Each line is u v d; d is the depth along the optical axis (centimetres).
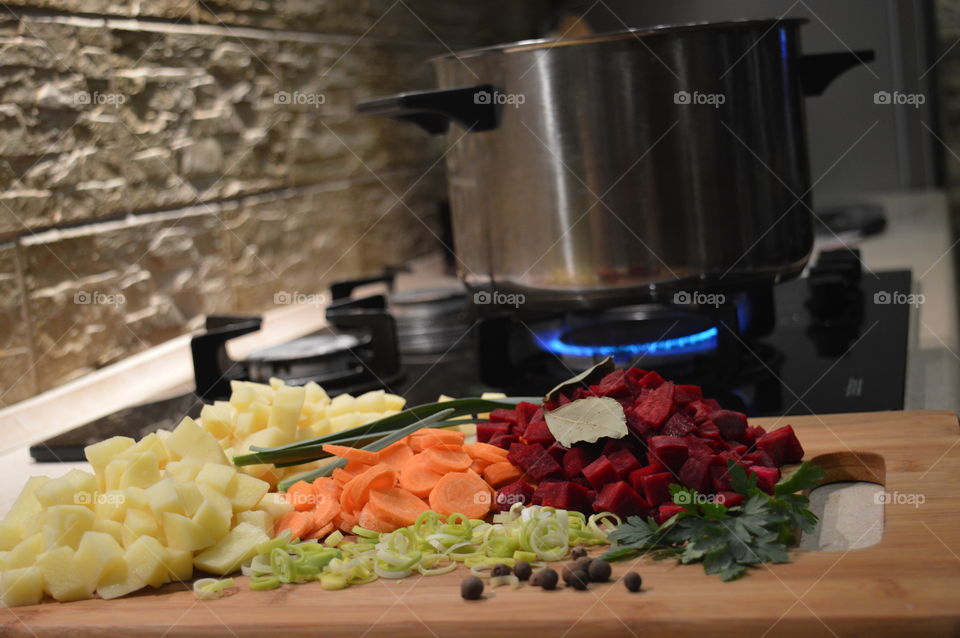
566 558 83
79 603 81
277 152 198
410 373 154
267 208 195
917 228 259
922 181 327
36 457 125
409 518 91
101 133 151
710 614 69
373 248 239
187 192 171
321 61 213
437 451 98
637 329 141
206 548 85
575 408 96
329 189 218
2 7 132
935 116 318
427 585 79
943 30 286
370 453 98
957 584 70
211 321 158
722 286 128
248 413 106
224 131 181
